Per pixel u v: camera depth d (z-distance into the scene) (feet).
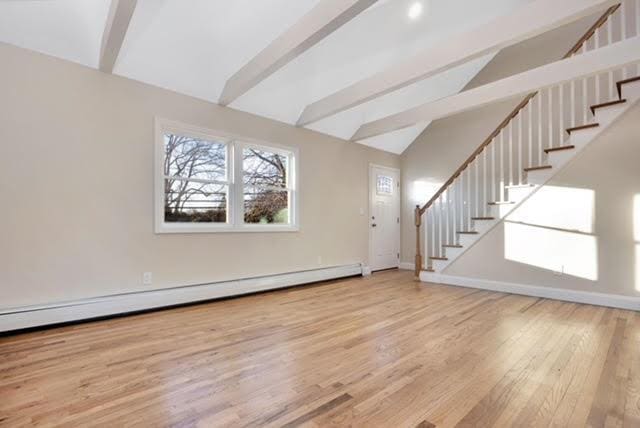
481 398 5.57
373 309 11.21
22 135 8.84
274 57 9.64
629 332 8.82
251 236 13.67
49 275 9.21
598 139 11.94
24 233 8.86
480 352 7.51
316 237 16.28
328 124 16.44
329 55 12.87
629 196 11.31
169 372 6.53
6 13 8.29
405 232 21.06
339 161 17.51
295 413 5.15
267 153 14.65
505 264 14.11
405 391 5.81
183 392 5.77
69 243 9.52
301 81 13.53
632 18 12.78
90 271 9.85
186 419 4.99
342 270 17.06
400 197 21.25
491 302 12.21
